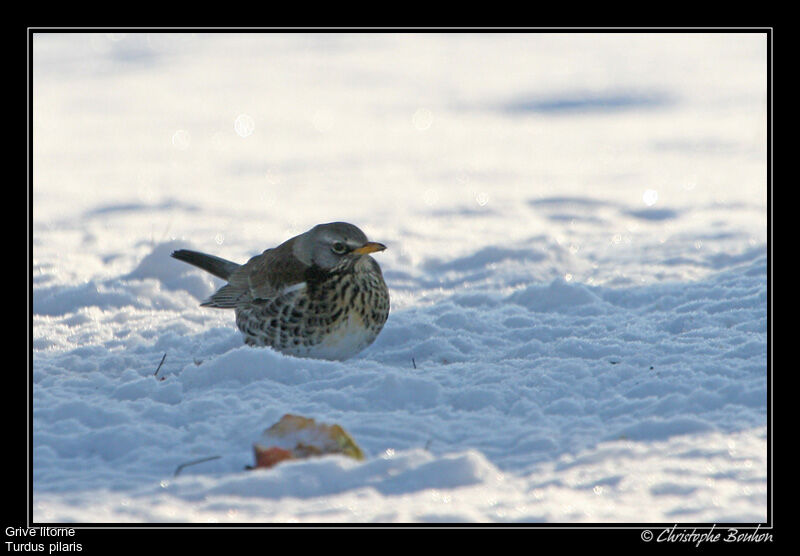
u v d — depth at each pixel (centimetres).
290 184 2758
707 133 3350
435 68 5244
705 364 948
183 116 4119
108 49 6078
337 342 1084
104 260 1825
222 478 732
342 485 700
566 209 2270
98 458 793
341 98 4500
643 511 646
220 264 1351
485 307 1298
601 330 1121
